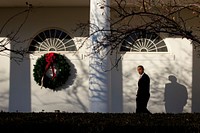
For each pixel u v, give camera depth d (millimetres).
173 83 15484
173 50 15516
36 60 15625
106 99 11812
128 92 15438
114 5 11086
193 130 7750
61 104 15570
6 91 15633
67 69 15469
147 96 13555
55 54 15508
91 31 10859
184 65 15492
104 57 10789
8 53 15445
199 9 8023
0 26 15617
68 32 15695
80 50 15586
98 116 8789
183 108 15438
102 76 11727
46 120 8141
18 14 14133
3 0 14453
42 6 15484
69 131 7797
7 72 15609
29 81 15641
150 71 15539
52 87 15492
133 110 15406
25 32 15672
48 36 15828
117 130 7746
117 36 7527
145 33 7195
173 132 7762
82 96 15562
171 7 8250
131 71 15508
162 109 15445
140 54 15539
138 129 7750
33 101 15617
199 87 15445
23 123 7863
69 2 14773
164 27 7109
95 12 11227
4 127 7809
